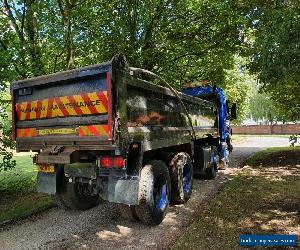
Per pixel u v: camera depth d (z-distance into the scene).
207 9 10.62
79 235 4.58
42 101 4.98
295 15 5.34
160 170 5.04
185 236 4.34
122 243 4.26
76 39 10.38
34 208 5.85
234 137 33.31
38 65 7.41
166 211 5.18
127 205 4.82
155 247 4.09
